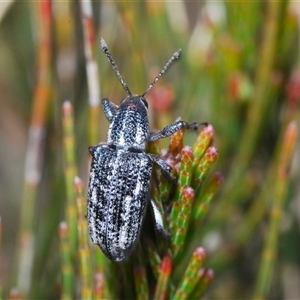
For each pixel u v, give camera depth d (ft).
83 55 0.72
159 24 0.69
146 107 0.65
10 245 0.78
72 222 0.61
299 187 0.71
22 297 0.67
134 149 0.63
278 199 0.64
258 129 0.68
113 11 0.70
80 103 0.72
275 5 0.66
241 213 0.72
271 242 0.64
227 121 0.69
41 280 0.69
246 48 0.68
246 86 0.68
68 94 0.71
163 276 0.59
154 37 0.70
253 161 0.71
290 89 0.68
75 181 0.59
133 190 0.61
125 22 0.67
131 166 0.62
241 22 0.67
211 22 0.69
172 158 0.61
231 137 0.69
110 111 0.65
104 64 0.71
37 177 0.67
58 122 0.70
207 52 0.69
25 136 0.76
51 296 0.69
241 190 0.69
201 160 0.59
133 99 0.65
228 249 0.70
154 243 0.61
